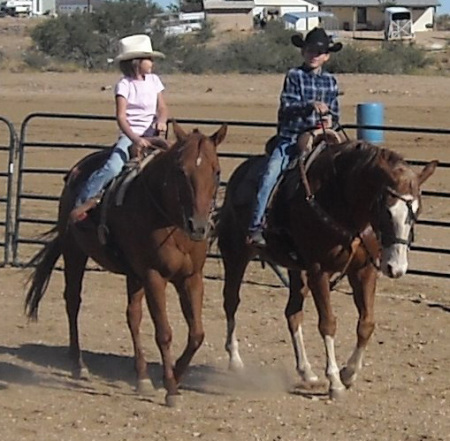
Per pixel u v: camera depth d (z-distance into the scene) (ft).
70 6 383.24
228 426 26.48
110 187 28.94
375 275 28.76
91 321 37.78
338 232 27.94
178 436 25.67
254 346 34.68
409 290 42.11
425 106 101.24
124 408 28.12
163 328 27.68
